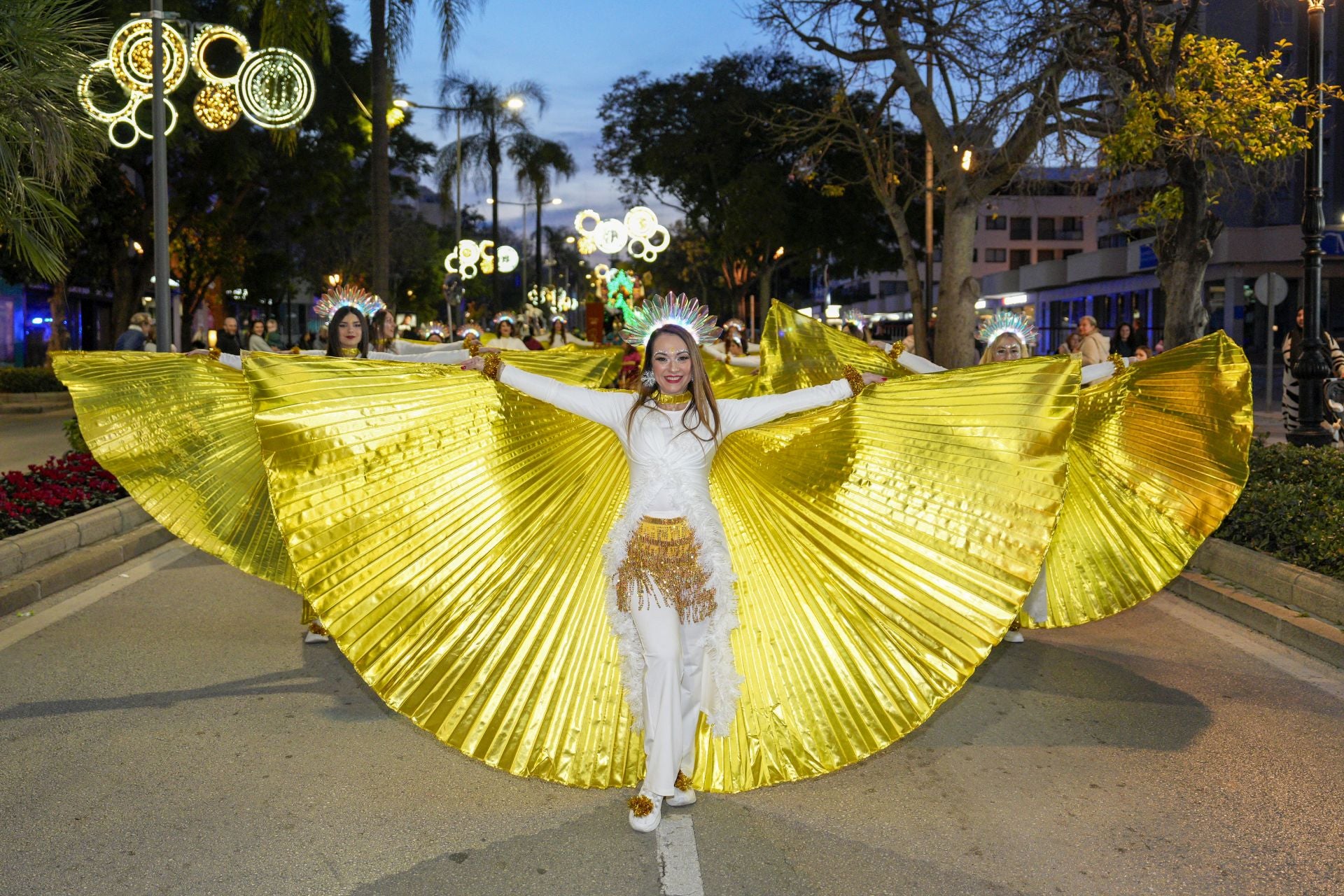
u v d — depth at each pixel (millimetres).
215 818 4277
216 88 15367
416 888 3723
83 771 4727
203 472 5898
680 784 4406
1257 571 7613
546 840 4105
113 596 8008
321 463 4125
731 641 4496
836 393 4387
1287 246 36188
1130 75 13883
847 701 4348
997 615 4133
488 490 4410
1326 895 3721
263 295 43625
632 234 32688
